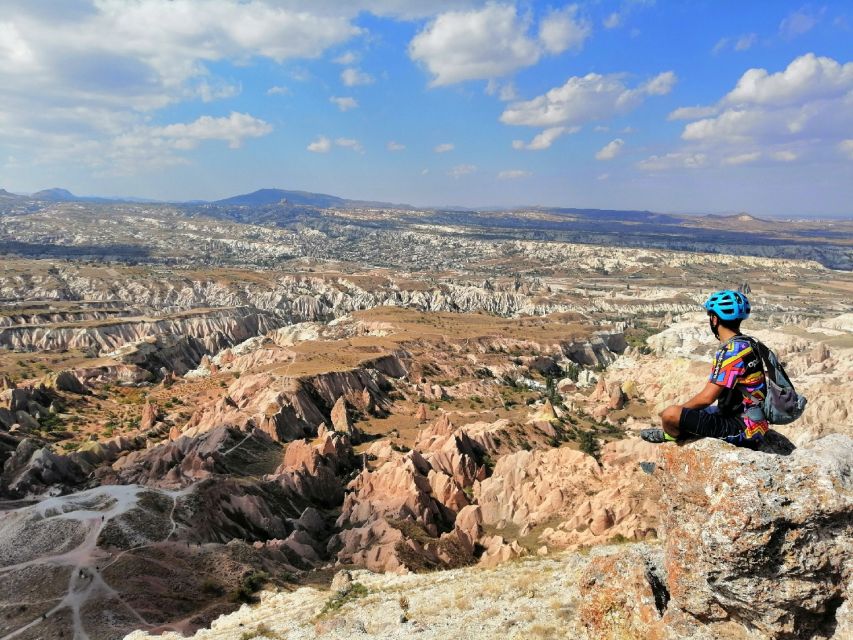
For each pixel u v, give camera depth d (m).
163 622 46.66
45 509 62.81
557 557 31.17
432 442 106.56
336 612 27.94
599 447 110.94
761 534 9.48
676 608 11.28
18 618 46.84
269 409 126.12
